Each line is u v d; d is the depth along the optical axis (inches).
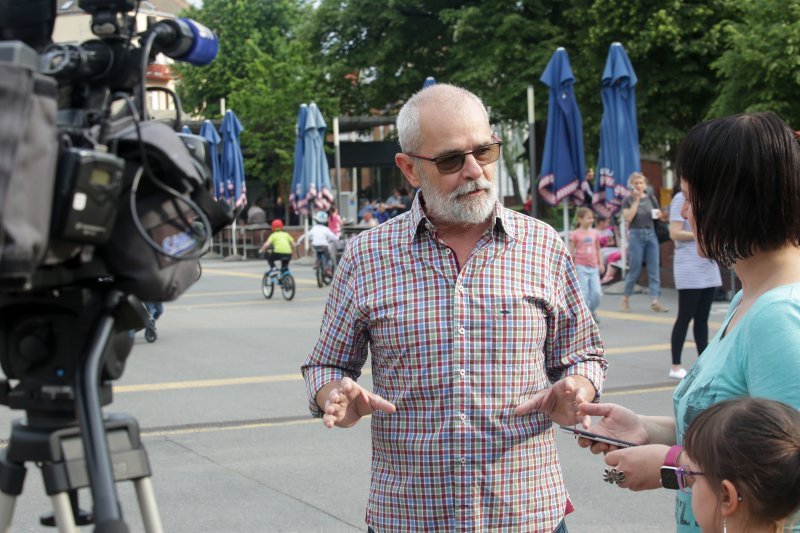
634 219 568.4
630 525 206.4
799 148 88.2
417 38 1269.7
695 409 92.0
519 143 1513.3
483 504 110.5
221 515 213.8
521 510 111.0
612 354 421.7
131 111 72.9
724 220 88.7
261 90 1620.3
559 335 119.8
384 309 114.7
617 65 663.1
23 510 216.1
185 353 448.1
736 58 847.1
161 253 70.4
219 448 270.8
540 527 111.8
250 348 462.9
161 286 72.3
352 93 1358.3
